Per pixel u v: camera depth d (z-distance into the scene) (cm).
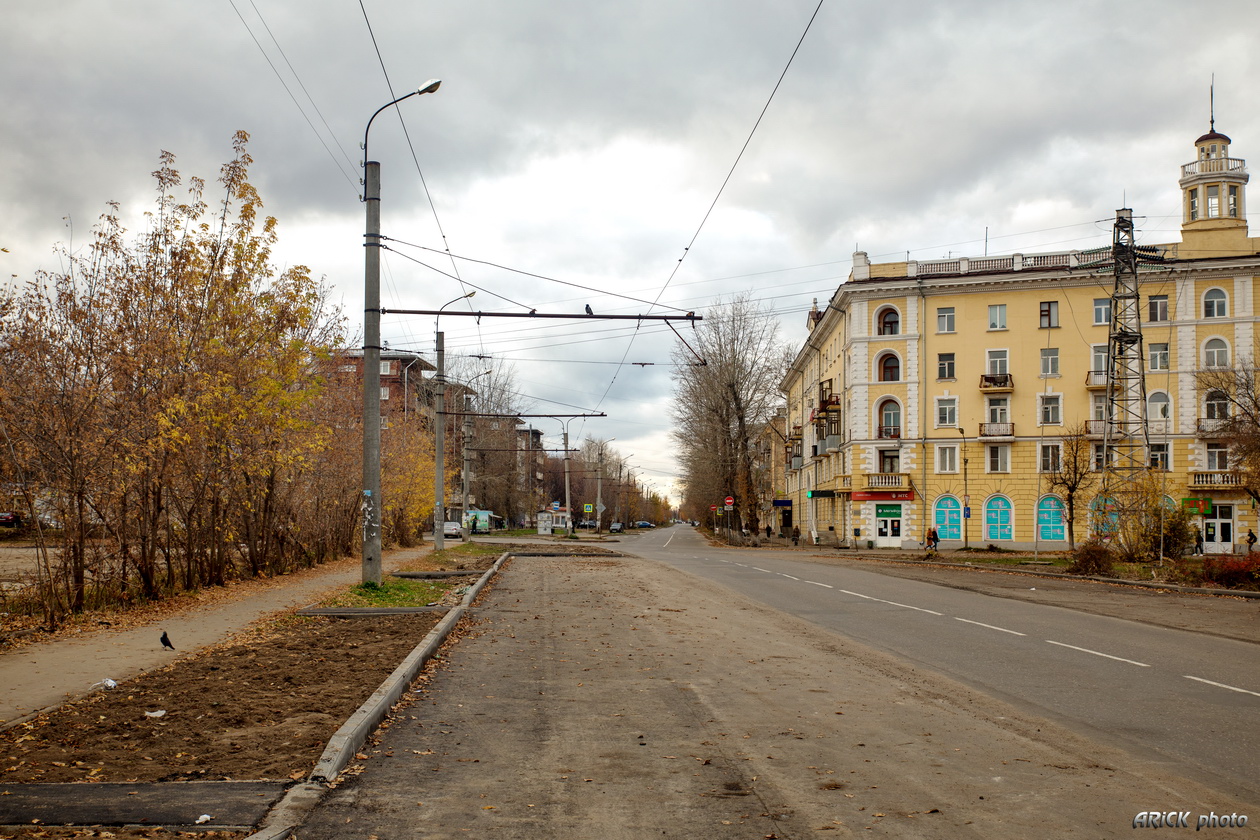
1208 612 1888
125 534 1600
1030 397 5019
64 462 1468
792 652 1226
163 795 554
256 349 1955
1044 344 5028
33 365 1473
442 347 3756
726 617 1631
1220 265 4850
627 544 6081
